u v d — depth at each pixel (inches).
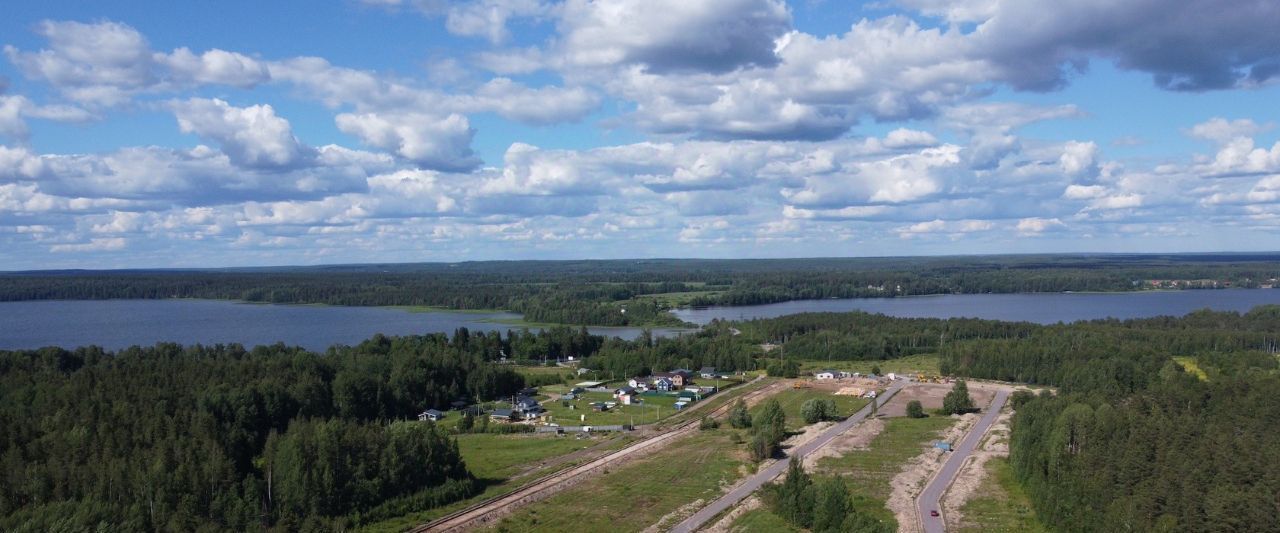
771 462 5787.4
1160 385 6614.2
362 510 4739.2
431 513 4845.0
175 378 7194.9
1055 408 5541.3
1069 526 4217.5
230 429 5679.1
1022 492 5024.6
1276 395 5408.5
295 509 4559.5
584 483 5428.2
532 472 5787.4
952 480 5295.3
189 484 4350.4
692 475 5536.4
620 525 4584.2
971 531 4372.5
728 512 4729.3
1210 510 3735.2
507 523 4665.4
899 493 5009.8
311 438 4913.9
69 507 3998.5
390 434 5236.2
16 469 4338.1
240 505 4352.9
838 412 7687.0
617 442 6712.6
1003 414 7475.4
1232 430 4650.6
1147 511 3882.9
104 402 5999.0
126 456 4761.3
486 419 7440.9
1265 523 3597.4
